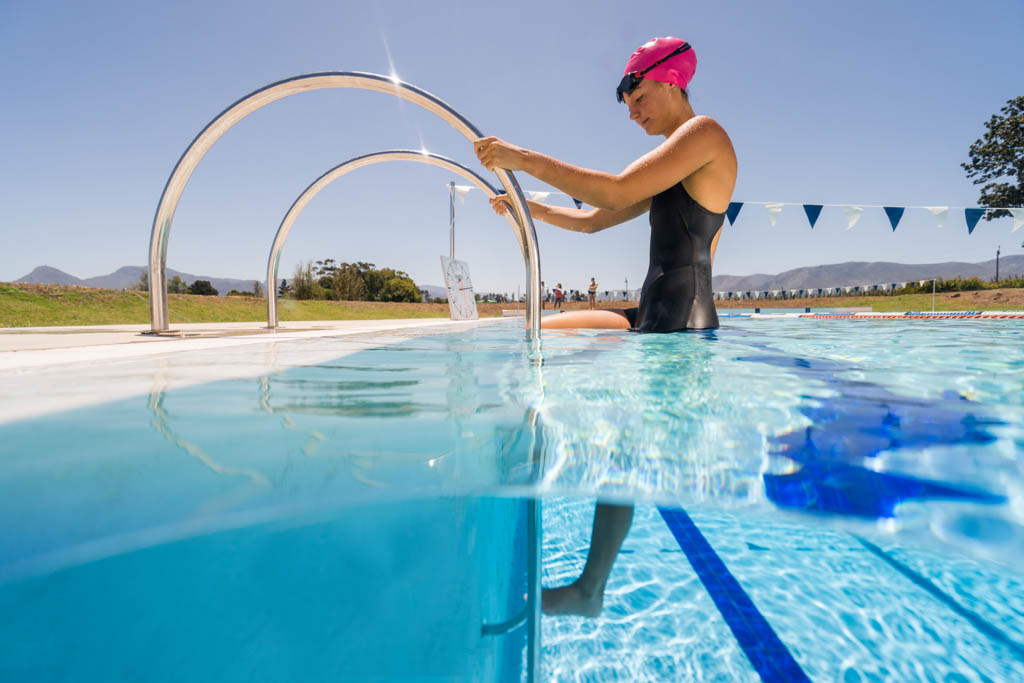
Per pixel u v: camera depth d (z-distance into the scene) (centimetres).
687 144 195
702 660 55
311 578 29
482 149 197
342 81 201
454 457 50
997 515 38
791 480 45
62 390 87
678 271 223
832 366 114
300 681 27
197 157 218
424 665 34
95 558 27
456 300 636
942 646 52
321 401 78
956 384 90
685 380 96
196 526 32
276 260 306
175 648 24
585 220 279
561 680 54
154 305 230
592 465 49
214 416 67
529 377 103
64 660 23
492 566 43
